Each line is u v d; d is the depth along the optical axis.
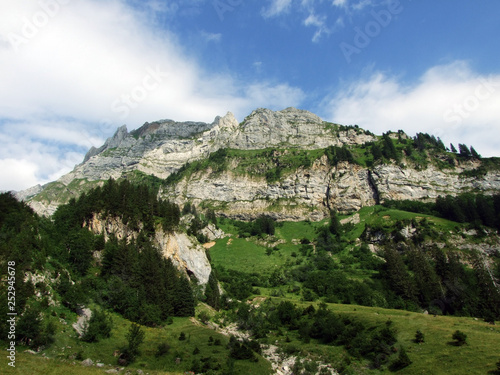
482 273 134.50
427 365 66.31
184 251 142.00
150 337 79.25
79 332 71.75
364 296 138.50
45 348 61.44
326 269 184.00
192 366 67.44
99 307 86.75
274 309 125.44
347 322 101.19
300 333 100.19
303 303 134.88
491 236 184.25
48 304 73.94
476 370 58.94
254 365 72.12
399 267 153.00
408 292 140.75
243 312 114.00
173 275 113.88
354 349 81.88
